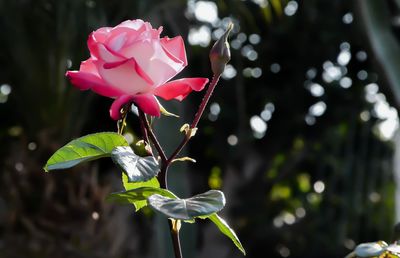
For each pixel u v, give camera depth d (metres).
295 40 3.78
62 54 2.74
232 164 3.89
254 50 3.86
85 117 2.88
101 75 0.76
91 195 2.71
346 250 3.92
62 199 2.69
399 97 2.64
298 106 3.90
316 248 3.95
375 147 3.89
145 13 2.74
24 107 2.83
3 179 2.71
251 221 3.91
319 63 3.84
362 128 3.90
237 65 3.74
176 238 0.79
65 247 2.66
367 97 3.84
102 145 0.79
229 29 0.83
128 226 2.94
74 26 2.70
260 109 3.95
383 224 3.89
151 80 0.75
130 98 0.76
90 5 2.69
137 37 0.75
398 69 2.67
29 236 2.65
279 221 4.07
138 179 0.71
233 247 3.78
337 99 3.87
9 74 2.91
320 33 3.73
